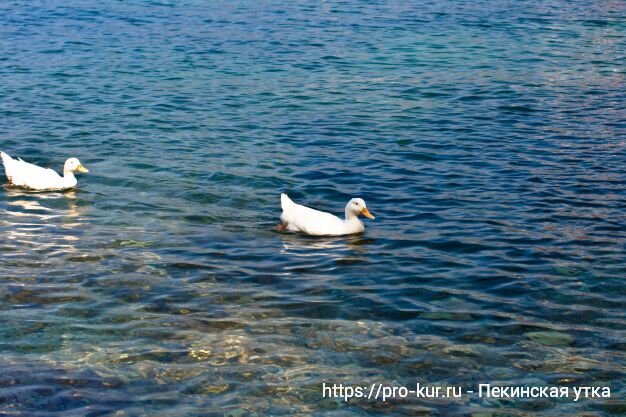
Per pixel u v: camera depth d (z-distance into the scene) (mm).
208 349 12969
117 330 13500
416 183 20891
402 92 30234
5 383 11977
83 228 17797
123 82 30938
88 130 25031
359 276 15617
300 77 32219
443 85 31250
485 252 16734
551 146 23969
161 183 20656
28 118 26141
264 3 49438
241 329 13602
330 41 39000
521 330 13688
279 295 14812
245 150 23422
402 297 14789
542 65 34750
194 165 22016
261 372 12383
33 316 13867
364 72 33188
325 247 16969
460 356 12914
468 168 22016
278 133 25125
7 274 15398
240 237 17438
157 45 37531
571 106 28453
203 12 46281
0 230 17578
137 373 12305
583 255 16562
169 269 15797
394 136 24922
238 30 41375
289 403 11672
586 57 36406
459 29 42281
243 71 33031
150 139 24281
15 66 32969
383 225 18234
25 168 20328
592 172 21672
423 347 13148
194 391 11906
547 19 45312
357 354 12922
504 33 41469
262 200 19672
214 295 14766
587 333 13633
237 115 26984
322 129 25594
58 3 47875
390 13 46531
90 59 34500
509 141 24469
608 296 14875
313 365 12609
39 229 17703
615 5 50000
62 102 28062
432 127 25891
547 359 12859
